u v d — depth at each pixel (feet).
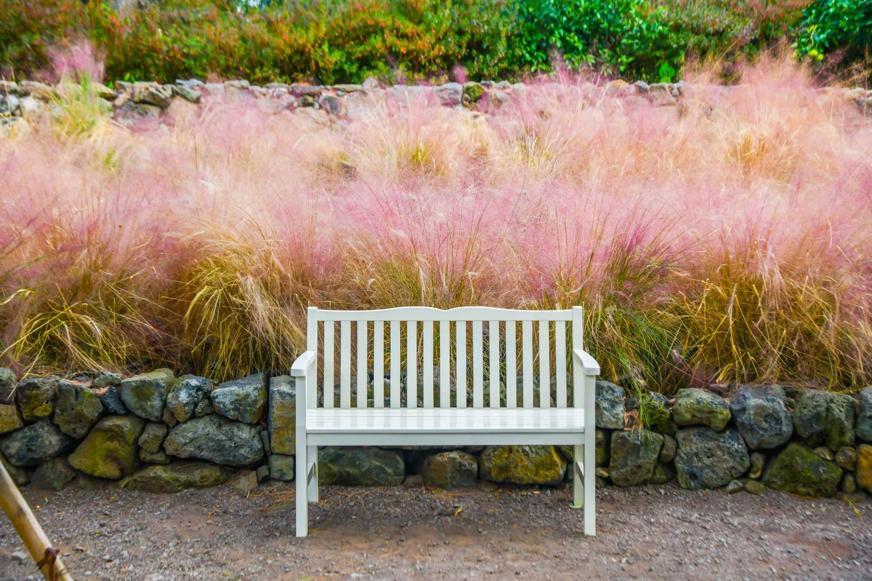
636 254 11.92
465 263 11.87
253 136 18.51
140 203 13.19
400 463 10.58
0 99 20.06
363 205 13.26
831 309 11.14
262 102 21.67
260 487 10.47
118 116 21.26
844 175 14.17
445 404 9.87
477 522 9.32
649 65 28.30
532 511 9.67
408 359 10.02
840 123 19.84
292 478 10.59
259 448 10.55
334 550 8.50
